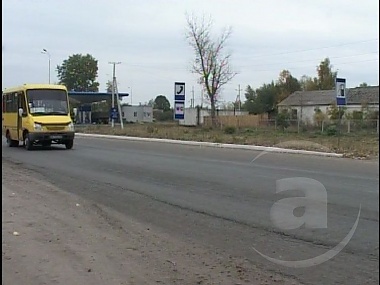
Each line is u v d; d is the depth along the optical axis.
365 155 24.25
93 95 78.94
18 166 19.92
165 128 54.44
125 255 7.82
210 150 29.05
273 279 6.73
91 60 118.44
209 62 64.56
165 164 20.91
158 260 7.57
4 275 6.83
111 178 16.58
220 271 7.06
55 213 10.88
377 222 9.63
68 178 16.56
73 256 7.72
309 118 67.56
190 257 7.74
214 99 64.94
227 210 11.21
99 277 6.77
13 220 10.07
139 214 10.92
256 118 67.56
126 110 96.44
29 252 7.89
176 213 11.01
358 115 56.41
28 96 27.95
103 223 10.04
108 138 43.41
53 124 27.72
